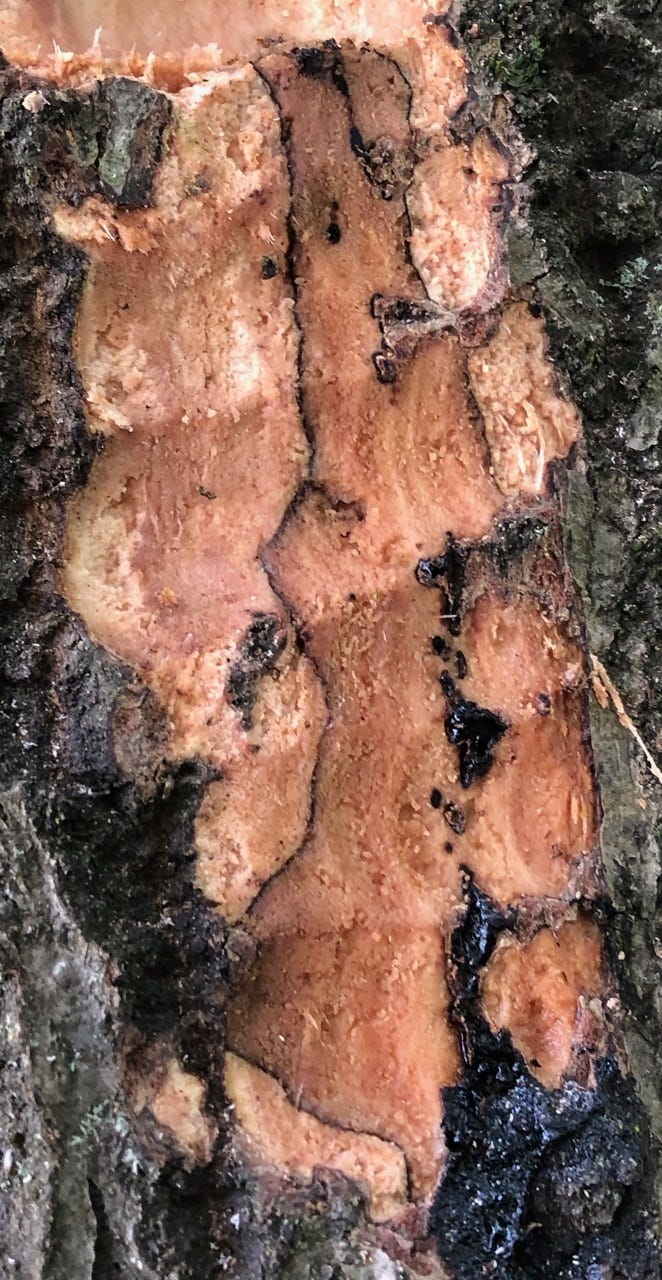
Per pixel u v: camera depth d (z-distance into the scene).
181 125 0.44
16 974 0.41
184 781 0.43
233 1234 0.41
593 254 0.49
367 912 0.43
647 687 0.46
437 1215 0.41
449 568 0.45
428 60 0.47
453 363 0.45
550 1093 0.42
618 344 0.48
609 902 0.43
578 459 0.46
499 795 0.44
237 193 0.44
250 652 0.43
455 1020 0.43
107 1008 0.41
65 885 0.41
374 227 0.46
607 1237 0.41
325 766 0.43
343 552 0.45
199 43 0.49
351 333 0.45
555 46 0.48
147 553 0.44
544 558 0.45
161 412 0.44
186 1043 0.42
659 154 0.51
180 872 0.43
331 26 0.49
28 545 0.43
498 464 0.46
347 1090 0.42
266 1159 0.41
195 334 0.44
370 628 0.44
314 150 0.45
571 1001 0.43
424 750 0.44
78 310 0.43
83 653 0.42
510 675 0.45
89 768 0.42
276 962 0.43
